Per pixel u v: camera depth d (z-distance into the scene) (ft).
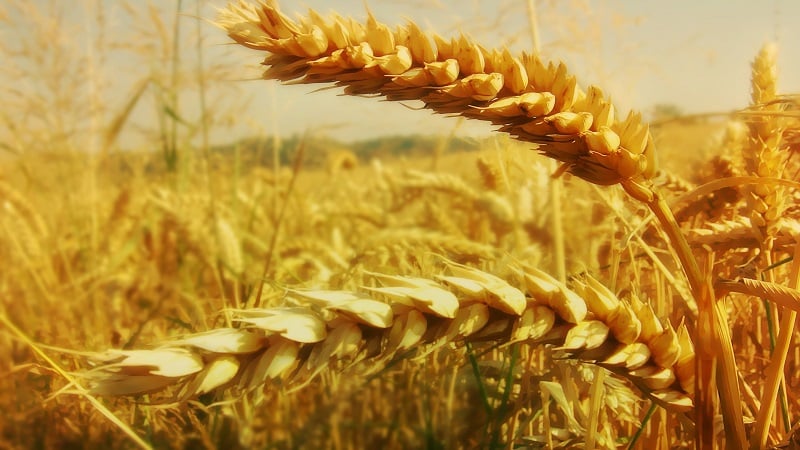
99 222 3.05
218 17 0.79
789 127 0.96
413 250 1.31
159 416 1.06
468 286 0.80
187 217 2.13
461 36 0.81
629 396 1.01
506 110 0.80
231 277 1.94
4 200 2.79
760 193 0.96
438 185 2.23
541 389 1.00
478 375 1.08
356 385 1.32
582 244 1.53
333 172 4.05
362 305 0.78
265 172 3.16
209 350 0.76
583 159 0.83
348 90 0.82
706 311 0.83
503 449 1.09
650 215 1.08
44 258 2.46
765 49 0.96
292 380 0.78
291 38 0.78
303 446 1.36
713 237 1.02
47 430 1.32
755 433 0.87
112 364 0.75
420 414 1.41
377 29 0.80
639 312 0.84
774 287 0.83
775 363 0.86
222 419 1.26
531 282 0.81
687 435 0.99
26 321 1.99
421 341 0.81
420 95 0.81
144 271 2.48
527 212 1.71
